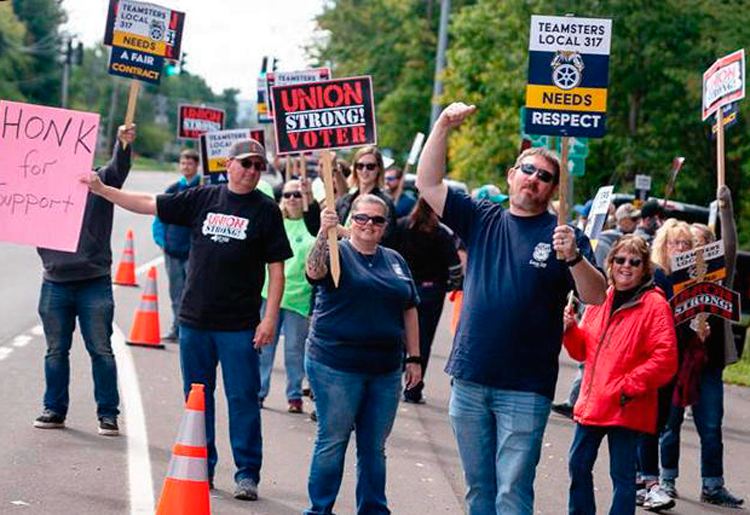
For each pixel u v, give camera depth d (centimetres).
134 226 7919
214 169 2959
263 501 1741
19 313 3556
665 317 1609
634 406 1608
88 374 2608
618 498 1622
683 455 2372
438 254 2594
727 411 2933
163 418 2227
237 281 1742
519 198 1377
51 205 1792
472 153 7294
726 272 1984
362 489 1608
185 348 1764
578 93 1404
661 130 6256
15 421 2105
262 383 2430
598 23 1398
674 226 1903
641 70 6238
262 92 4062
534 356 1364
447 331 4091
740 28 5406
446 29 7756
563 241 1320
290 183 2408
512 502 1368
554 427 2506
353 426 1612
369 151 2447
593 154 6512
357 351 1567
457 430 1398
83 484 1739
